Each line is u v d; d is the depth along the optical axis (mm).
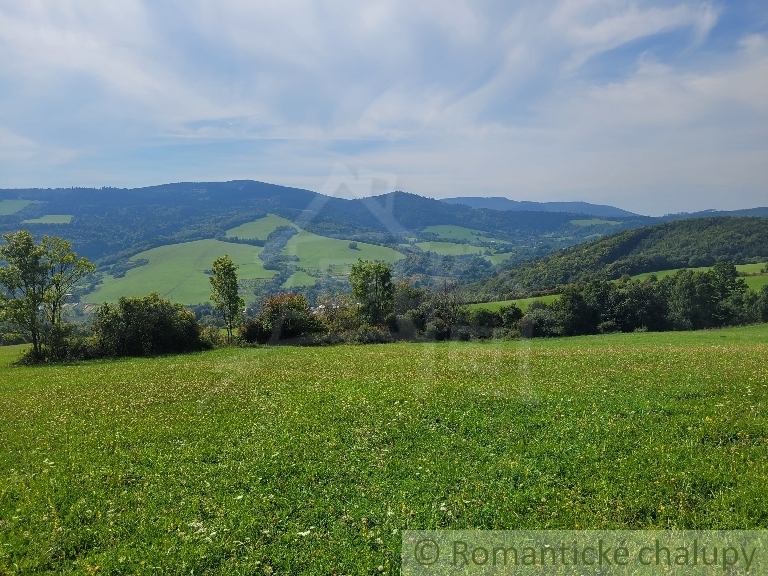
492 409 14422
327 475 10312
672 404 13961
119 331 41781
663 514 8094
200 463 11312
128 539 8156
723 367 20531
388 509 8680
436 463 10586
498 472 9961
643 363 22750
